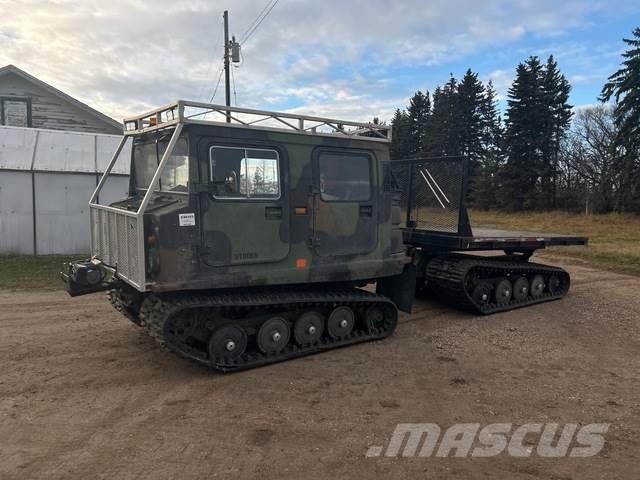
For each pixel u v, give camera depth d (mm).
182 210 4633
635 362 5727
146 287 4508
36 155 12609
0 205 12195
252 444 3734
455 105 46844
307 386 4863
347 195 5797
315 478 3297
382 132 6203
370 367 5418
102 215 5598
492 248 7848
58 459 3490
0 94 17031
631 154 33719
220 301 4867
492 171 43781
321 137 5512
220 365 5016
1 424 4004
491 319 7594
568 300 8969
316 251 5539
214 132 4805
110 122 18172
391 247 6281
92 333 6398
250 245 5051
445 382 5035
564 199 40781
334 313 5887
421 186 8227
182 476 3293
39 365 5301
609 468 3463
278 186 5242
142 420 4105
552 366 5559
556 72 40875
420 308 8234
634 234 24766
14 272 10305
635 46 33719
